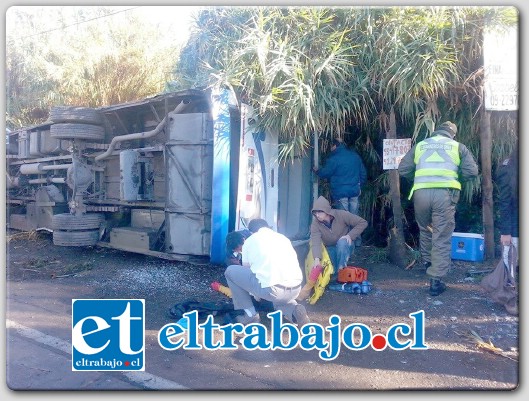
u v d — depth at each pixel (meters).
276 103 6.05
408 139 6.34
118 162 7.16
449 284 5.75
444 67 6.00
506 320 4.79
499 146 6.73
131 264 6.85
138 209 7.03
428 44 6.00
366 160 7.61
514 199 4.92
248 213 5.89
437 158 5.41
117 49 11.31
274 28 6.39
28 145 8.58
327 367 4.04
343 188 6.93
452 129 5.64
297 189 7.10
